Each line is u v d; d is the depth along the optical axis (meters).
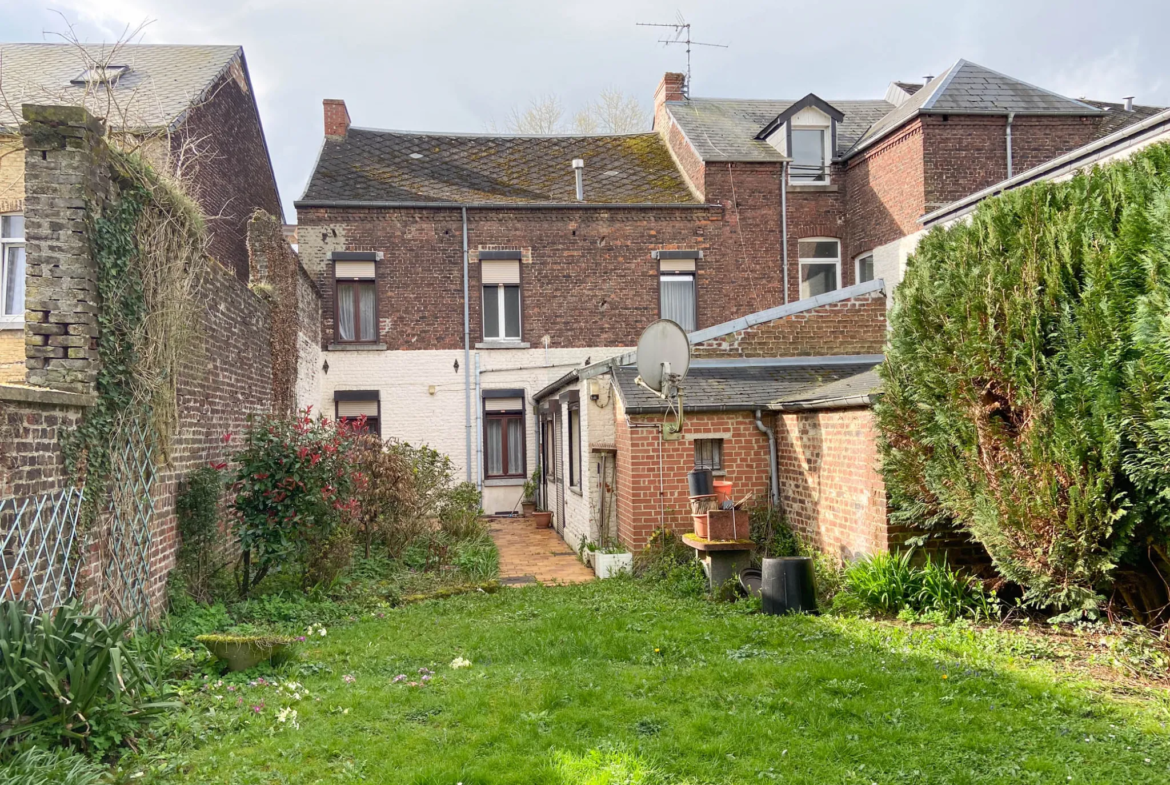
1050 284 5.89
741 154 18.48
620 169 19.89
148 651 5.53
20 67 13.88
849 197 18.38
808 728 4.59
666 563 9.80
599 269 18.19
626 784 3.91
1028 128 15.80
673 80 20.75
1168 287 4.99
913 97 17.83
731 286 18.31
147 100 12.51
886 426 7.54
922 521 7.58
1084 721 4.56
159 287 7.05
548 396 16.11
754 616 7.30
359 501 10.39
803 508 9.83
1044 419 5.91
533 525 16.39
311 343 16.27
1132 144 8.07
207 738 4.62
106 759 4.28
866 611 7.21
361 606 8.45
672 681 5.45
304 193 17.97
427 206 17.75
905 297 7.45
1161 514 5.50
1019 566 6.36
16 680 4.10
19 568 4.96
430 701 5.20
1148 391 5.14
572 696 5.23
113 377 6.30
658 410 10.23
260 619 7.62
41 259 5.96
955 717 4.63
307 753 4.41
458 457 17.83
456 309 17.95
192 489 7.88
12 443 4.93
